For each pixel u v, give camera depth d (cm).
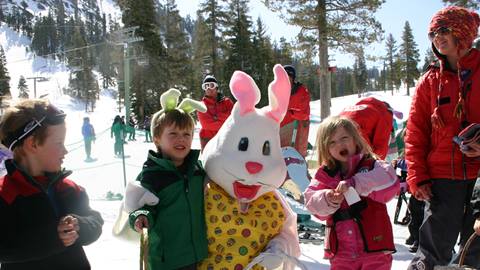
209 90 517
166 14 4809
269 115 289
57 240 217
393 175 283
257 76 4959
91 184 1102
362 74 9206
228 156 275
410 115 330
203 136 523
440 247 313
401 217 643
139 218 253
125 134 2367
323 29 2162
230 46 4722
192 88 4584
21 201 213
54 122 226
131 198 262
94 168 1390
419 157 320
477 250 296
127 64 2792
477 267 296
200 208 276
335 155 291
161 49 4450
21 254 212
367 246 277
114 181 1141
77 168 1378
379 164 285
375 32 2172
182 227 265
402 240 515
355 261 280
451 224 308
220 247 275
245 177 272
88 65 9225
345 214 284
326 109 2258
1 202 212
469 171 300
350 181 278
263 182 275
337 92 9881
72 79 10238
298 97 532
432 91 315
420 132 323
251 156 275
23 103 227
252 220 280
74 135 2556
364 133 389
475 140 279
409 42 7062
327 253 292
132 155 1789
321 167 299
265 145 280
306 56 2267
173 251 263
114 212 668
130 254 455
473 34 304
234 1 4744
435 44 311
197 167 284
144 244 253
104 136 2600
